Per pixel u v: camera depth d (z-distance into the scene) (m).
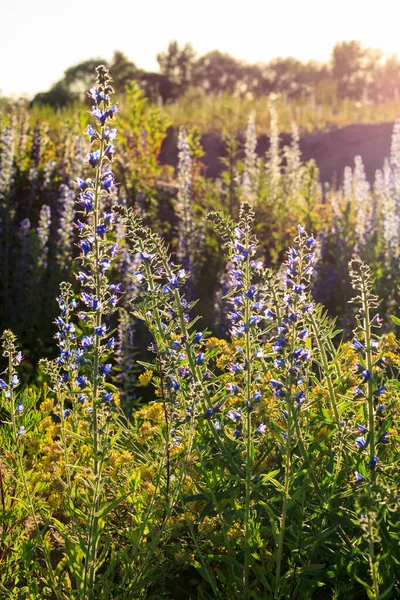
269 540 3.62
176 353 3.52
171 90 66.94
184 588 3.75
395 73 66.62
